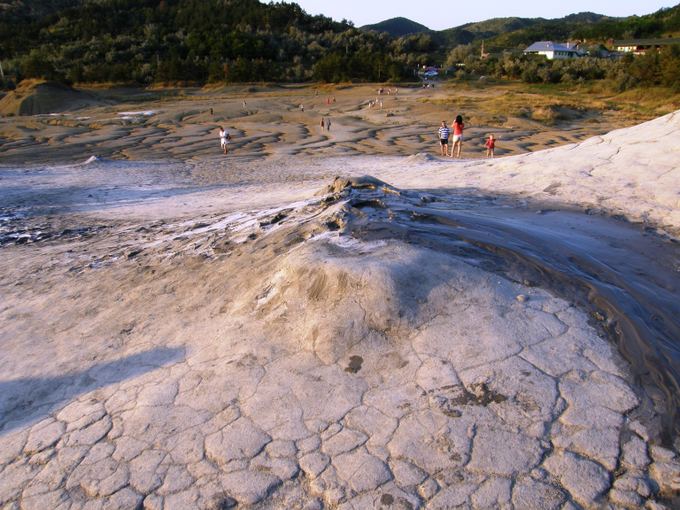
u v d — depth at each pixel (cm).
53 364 446
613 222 661
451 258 425
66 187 1538
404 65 7344
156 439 332
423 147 2520
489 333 359
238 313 441
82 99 5644
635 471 272
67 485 313
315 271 420
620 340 355
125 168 1919
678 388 317
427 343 358
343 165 1797
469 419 306
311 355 370
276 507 279
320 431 315
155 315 490
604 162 866
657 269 511
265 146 2755
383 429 309
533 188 832
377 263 407
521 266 432
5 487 321
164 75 7069
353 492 279
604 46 10625
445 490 272
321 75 7169
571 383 322
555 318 372
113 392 388
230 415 338
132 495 298
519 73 7062
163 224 928
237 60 7225
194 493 292
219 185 1509
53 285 645
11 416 390
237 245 600
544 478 272
